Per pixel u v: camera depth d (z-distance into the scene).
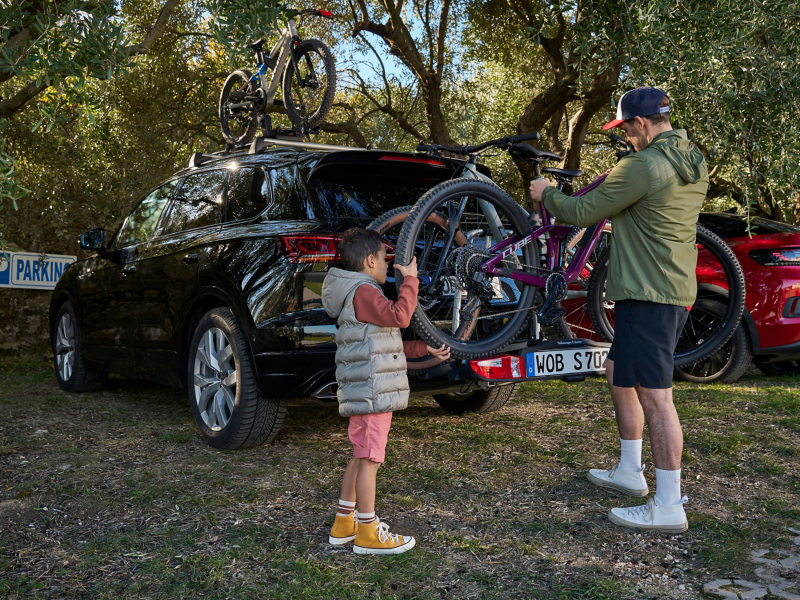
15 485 3.37
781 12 4.69
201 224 4.45
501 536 2.76
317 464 3.68
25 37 4.46
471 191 3.40
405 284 2.62
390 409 2.58
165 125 12.13
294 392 3.52
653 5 4.61
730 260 4.00
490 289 3.49
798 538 2.74
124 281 5.09
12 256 7.52
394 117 14.21
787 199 5.89
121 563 2.52
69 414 5.07
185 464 3.69
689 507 3.07
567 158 11.74
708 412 4.75
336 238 3.53
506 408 5.10
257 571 2.45
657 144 2.89
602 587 2.32
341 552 2.61
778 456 3.79
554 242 3.64
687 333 5.98
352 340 2.58
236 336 3.77
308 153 3.93
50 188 8.55
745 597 2.26
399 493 3.24
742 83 4.77
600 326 4.00
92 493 3.23
